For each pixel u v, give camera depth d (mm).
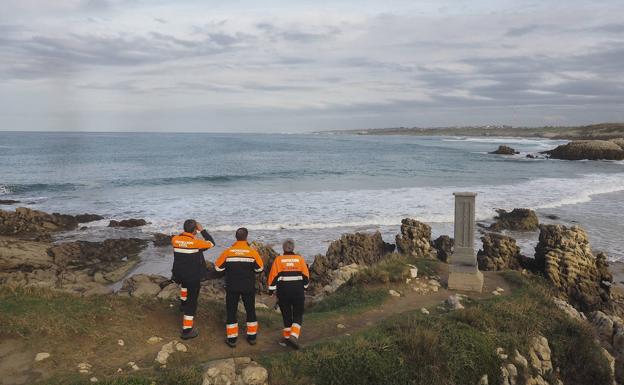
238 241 7164
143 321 7469
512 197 32938
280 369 6371
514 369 7527
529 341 8188
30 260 17156
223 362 6234
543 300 10680
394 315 9203
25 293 7848
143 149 95500
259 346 7207
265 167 57750
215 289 13500
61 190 36969
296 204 29859
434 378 6793
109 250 19688
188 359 6578
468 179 45188
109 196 33781
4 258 16703
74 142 127750
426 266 13188
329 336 8016
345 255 17797
